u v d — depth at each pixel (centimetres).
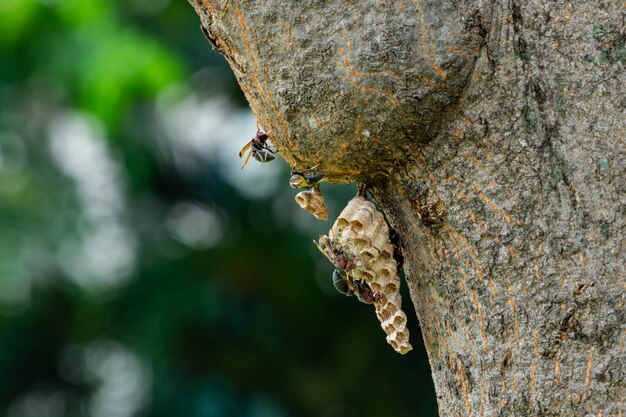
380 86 142
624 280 139
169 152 345
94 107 266
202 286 347
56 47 278
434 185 143
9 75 315
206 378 346
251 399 349
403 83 142
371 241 145
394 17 142
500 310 141
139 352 351
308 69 143
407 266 146
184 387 345
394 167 144
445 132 142
